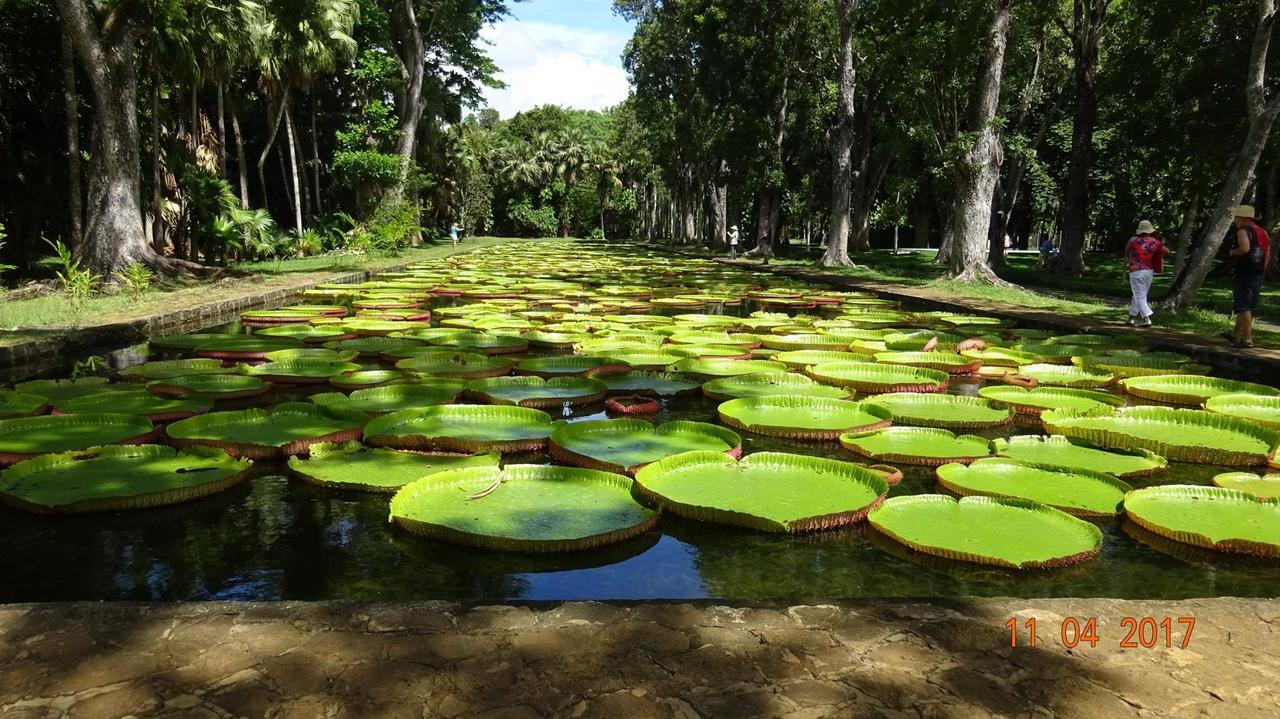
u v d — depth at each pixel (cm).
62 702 185
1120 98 1944
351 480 403
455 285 1571
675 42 3316
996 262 2245
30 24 1576
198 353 783
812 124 2831
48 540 341
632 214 7306
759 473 419
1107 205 3089
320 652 209
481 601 243
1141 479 437
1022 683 201
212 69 1772
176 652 208
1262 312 1188
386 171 2716
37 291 1246
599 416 573
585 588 298
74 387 607
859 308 1284
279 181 3014
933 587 303
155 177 1758
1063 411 548
